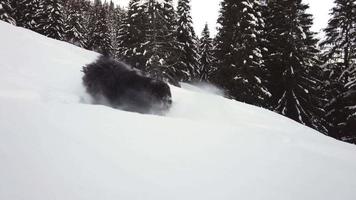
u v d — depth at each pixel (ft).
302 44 76.02
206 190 10.25
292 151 15.55
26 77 26.78
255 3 78.89
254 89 74.33
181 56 107.65
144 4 89.92
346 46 83.05
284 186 11.25
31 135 12.26
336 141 28.81
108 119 16.35
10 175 9.13
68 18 164.45
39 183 9.02
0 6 105.81
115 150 12.41
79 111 16.94
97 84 27.94
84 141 12.71
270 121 33.65
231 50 74.95
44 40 41.75
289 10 75.10
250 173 12.05
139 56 85.66
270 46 81.87
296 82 76.84
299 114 75.82
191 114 30.12
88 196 8.81
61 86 27.68
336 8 84.23
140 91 28.22
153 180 10.43
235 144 15.38
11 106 15.65
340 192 11.34
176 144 14.30
